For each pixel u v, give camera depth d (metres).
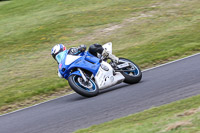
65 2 93.38
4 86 41.69
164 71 31.80
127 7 77.38
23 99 33.44
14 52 59.50
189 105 18.70
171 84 25.75
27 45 62.50
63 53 27.05
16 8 97.75
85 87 26.45
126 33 58.84
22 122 24.73
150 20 64.50
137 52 46.22
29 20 80.94
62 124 21.64
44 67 48.25
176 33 53.12
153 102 21.97
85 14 76.75
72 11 81.94
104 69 26.84
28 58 54.84
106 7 80.50
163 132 14.49
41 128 21.91
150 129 15.31
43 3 97.06
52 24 73.19
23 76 45.16
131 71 28.30
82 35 62.34
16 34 70.88
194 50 40.56
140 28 60.38
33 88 37.84
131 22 65.25
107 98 25.56
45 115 25.19
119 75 27.55
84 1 91.12
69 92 33.38
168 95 22.84
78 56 26.45
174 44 46.25
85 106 24.69
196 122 14.70
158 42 49.66
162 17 65.31
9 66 51.75
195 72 28.08
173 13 67.06
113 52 49.38
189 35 50.31
